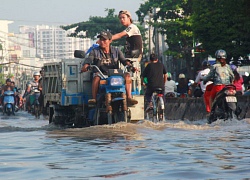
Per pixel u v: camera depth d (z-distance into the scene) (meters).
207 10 79.31
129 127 25.94
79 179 12.95
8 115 58.12
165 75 35.00
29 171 14.23
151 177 13.10
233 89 30.56
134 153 17.31
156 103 33.81
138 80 32.56
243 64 83.00
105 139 21.55
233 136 22.55
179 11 119.56
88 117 31.03
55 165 15.15
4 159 16.45
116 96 28.98
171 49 119.88
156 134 23.48
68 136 22.88
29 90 58.72
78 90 31.83
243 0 66.19
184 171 13.82
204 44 79.69
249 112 35.41
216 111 31.12
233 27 76.38
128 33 34.19
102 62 30.19
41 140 21.56
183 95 47.84
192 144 19.72
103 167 14.66
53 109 33.84
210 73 31.84
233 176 13.04
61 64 31.75
